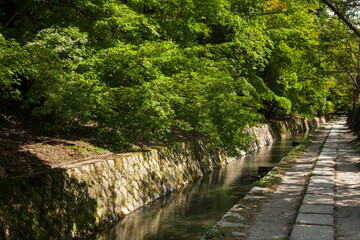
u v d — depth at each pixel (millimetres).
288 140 31094
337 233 4945
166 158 11383
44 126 9453
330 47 22422
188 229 7258
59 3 8867
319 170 10891
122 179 8609
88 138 10336
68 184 6746
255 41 18297
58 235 6016
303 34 23203
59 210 6277
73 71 7324
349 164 12203
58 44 6699
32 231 5531
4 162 6828
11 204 5355
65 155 8297
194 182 12453
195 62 10773
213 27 18078
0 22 6230
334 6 10008
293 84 29781
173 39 14031
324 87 34219
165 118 7898
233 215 6109
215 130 9641
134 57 7973
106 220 7418
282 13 22719
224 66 12773
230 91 10266
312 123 52469
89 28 8945
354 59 23969
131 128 7953
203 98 9281
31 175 6090
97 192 7508
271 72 26078
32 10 8258
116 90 7523
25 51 5738
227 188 11484
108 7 8867
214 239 4875
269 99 22797
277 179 9648
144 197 9242
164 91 8281
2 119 9297
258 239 4879
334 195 7445
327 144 20328
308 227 5125
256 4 18656
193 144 14266
